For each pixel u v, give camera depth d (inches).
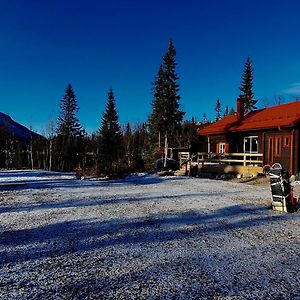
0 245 309.6
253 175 893.2
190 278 231.5
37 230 362.9
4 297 204.2
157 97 1640.0
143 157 1808.6
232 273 240.7
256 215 437.4
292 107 992.9
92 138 2716.5
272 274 239.0
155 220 409.7
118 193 659.4
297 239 326.6
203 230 362.6
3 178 1077.8
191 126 2298.2
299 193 605.0
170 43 1638.8
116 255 280.2
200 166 1051.9
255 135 998.4
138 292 209.9
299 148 851.4
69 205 518.9
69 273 241.3
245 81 2290.8
